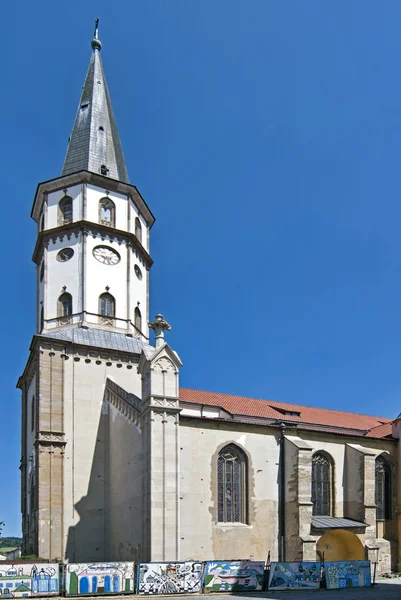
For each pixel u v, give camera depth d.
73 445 38.53
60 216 44.50
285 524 37.34
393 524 43.88
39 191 45.81
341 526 37.88
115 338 42.31
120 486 36.06
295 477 37.31
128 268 44.66
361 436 43.16
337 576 32.31
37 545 35.78
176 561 29.02
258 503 36.81
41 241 45.12
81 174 44.38
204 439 35.84
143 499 31.02
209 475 35.38
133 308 44.47
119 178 47.75
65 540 36.50
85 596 27.03
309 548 35.75
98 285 42.97
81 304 42.00
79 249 43.16
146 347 33.31
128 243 45.12
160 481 30.50
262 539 36.25
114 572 27.84
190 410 42.56
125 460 35.50
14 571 26.61
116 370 41.34
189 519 33.91
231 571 29.86
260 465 37.62
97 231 43.94
